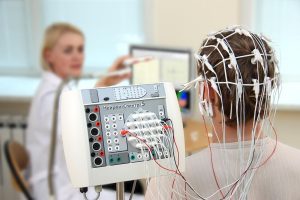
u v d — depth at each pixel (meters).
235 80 0.81
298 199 0.89
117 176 0.84
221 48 0.83
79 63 2.33
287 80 2.71
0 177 2.86
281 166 0.89
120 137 0.84
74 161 0.82
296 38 2.64
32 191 2.07
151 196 0.91
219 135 0.88
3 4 2.91
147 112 0.87
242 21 2.54
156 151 0.85
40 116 2.02
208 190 0.89
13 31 2.95
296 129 2.55
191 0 2.57
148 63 2.33
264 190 0.89
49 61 2.31
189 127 2.27
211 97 0.85
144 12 2.73
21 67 3.00
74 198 1.91
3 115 2.85
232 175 0.87
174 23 2.63
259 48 0.83
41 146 2.02
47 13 2.91
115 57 2.90
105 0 2.82
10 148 2.04
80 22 2.88
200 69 0.86
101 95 0.85
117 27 2.85
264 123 0.86
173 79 2.33
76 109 0.83
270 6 2.62
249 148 0.86
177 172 0.87
